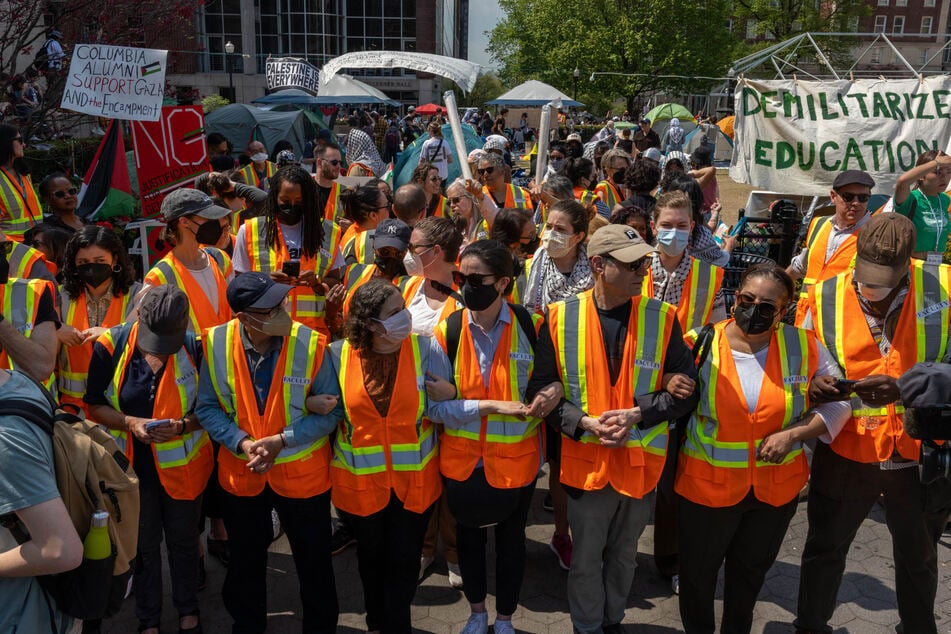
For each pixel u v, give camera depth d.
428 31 51.84
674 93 47.06
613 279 3.11
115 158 7.34
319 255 4.72
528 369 3.31
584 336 3.20
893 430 3.10
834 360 3.22
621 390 3.17
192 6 11.75
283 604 3.95
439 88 52.53
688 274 4.13
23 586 2.16
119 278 4.10
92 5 9.84
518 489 3.29
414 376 3.24
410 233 4.12
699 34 44.50
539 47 48.06
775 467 3.12
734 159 7.67
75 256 3.93
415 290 4.00
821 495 3.30
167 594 4.06
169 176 7.28
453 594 4.03
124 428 3.34
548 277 4.28
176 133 7.24
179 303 3.25
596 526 3.26
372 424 3.21
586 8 45.53
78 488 2.21
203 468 3.47
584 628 3.39
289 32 49.75
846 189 4.59
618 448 3.20
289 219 4.63
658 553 4.06
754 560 3.26
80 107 6.71
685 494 3.22
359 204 5.18
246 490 3.26
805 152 7.48
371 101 22.61
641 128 21.48
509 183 6.81
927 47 62.25
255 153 9.73
